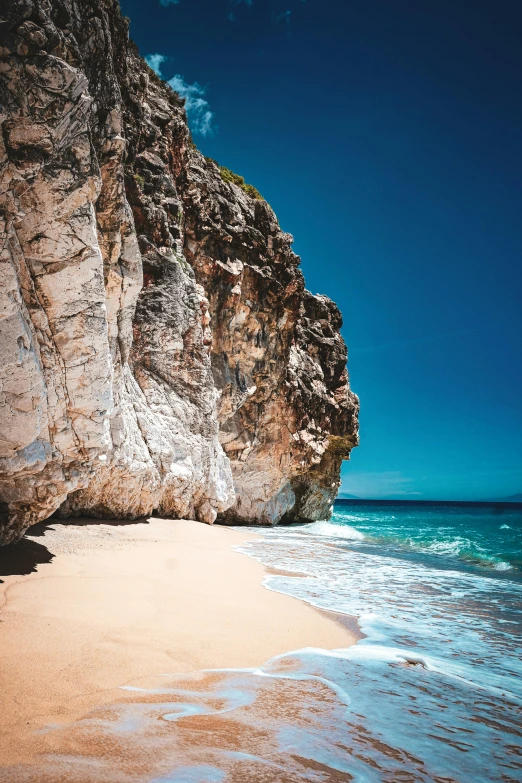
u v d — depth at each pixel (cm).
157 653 435
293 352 2427
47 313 568
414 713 367
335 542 1677
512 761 307
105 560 768
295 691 389
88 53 606
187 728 312
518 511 8412
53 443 612
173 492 1342
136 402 1238
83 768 256
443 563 1270
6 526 638
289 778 266
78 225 543
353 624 611
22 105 447
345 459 2858
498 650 538
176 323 1415
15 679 352
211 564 905
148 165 1453
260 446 2131
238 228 1898
